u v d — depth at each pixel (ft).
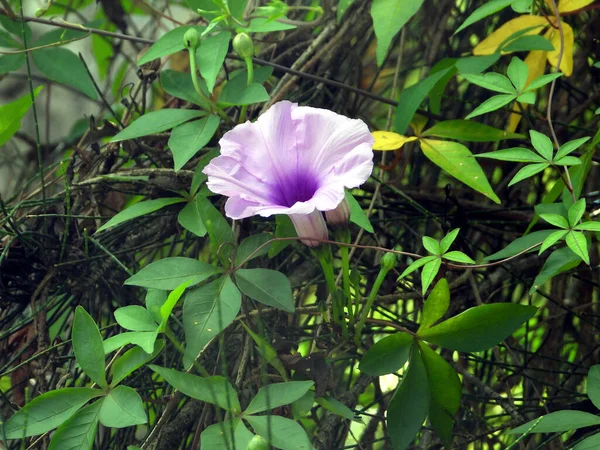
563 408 1.34
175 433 1.21
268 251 1.13
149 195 1.36
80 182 1.38
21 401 1.31
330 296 1.19
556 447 1.36
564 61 1.30
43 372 1.25
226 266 1.10
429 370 1.10
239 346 1.27
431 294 1.07
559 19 1.22
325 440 1.23
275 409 1.13
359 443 1.29
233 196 1.01
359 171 0.99
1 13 1.38
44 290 1.32
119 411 1.03
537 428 1.02
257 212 0.99
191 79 1.23
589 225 1.01
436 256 1.06
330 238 1.34
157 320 1.09
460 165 1.22
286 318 1.27
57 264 1.30
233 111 1.41
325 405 1.12
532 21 1.29
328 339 1.24
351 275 1.14
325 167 1.02
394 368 1.09
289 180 1.05
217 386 1.03
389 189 1.39
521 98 1.12
